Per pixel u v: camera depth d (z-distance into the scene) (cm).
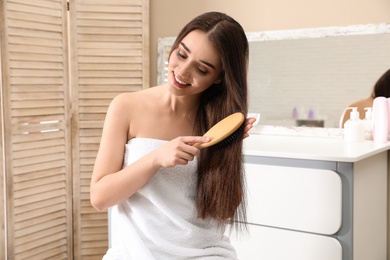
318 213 199
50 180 263
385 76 238
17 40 245
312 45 253
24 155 251
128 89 280
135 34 278
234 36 111
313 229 201
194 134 127
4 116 243
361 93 244
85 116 274
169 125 125
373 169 224
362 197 209
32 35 251
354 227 200
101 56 274
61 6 262
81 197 277
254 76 268
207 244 125
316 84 253
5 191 246
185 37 112
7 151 244
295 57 257
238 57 113
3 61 240
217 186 117
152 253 121
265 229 211
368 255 221
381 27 238
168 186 120
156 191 120
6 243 249
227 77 113
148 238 121
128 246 121
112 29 275
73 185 275
